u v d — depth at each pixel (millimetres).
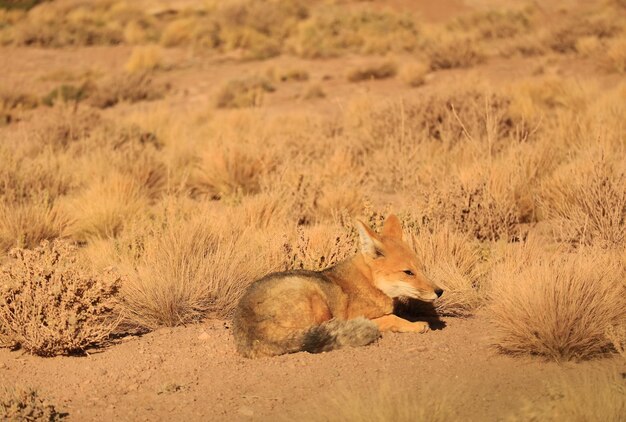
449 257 11508
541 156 16500
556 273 9102
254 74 37188
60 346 9086
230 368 8508
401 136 19188
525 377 7902
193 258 11516
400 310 10273
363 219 11969
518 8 51000
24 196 16953
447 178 15047
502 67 34344
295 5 54188
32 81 39344
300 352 8758
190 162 20141
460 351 8703
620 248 11797
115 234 14734
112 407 7668
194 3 55594
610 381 7223
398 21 49844
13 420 7113
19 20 52188
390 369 8156
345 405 6883
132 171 18438
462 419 6891
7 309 9289
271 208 14492
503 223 13461
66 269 9344
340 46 45500
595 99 23391
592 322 8516
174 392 7961
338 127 22969
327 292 8898
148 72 39406
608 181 13195
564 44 35844
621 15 42906
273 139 20984
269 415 7258
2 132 26766
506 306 8906
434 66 36094
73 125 23938
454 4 54656
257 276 11227
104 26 50844
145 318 10328
